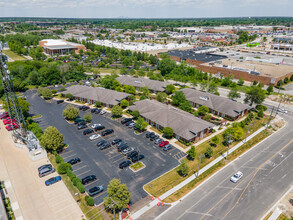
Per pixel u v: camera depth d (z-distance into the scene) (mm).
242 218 42312
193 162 58719
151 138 68500
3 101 90625
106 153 61188
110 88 109812
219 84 132875
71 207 43469
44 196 46094
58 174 52812
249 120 79562
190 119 71875
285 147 67062
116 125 77125
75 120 77938
